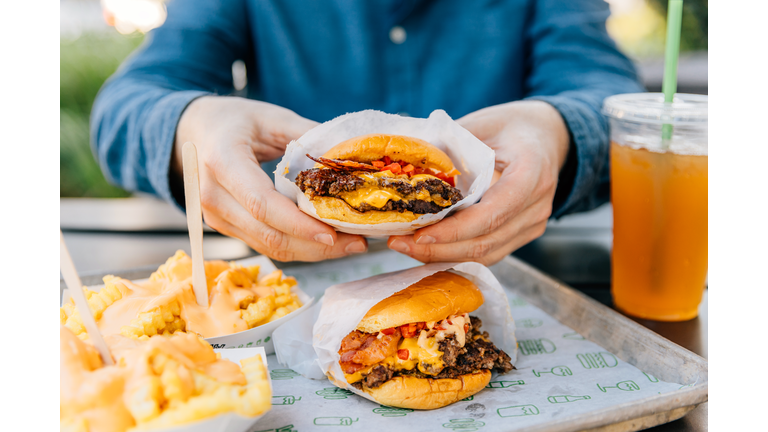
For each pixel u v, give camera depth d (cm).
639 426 45
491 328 56
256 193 52
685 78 148
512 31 87
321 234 50
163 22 86
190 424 39
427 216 50
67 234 84
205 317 53
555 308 62
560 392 50
